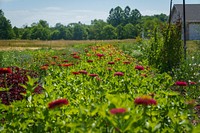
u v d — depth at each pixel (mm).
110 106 3396
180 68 12258
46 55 20094
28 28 124812
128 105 3744
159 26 15242
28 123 4203
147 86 6949
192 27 48188
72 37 133125
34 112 4457
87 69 10383
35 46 58312
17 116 4469
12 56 20703
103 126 3559
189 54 15391
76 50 25406
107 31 109938
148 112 4094
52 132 3941
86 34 132625
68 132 3840
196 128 3488
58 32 132875
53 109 4145
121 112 3160
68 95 5758
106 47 21875
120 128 3213
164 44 14133
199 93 8742
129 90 6148
